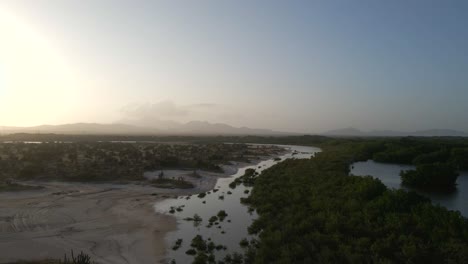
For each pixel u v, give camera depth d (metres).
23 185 39.66
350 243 19.61
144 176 49.94
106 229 25.78
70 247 21.75
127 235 24.50
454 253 16.98
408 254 17.23
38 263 18.69
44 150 72.06
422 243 18.42
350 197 29.23
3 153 68.94
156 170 56.34
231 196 39.47
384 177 49.59
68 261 18.69
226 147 119.94
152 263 19.64
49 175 46.88
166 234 24.86
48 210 30.42
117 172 50.41
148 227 26.55
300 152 115.50
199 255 19.95
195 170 59.44
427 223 20.88
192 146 118.44
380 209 24.50
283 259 17.89
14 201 33.16
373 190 29.28
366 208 25.17
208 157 79.38
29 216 28.23
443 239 18.67
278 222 25.55
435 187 41.12
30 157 60.16
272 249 19.88
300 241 20.52
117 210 31.75
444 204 33.03
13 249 20.98
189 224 27.47
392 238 19.47
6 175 46.12
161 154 76.88
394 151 75.25
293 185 39.97
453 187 41.34
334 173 43.47
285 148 141.88
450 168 42.19
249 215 30.44
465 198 36.12
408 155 70.25
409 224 21.38
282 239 21.22
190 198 38.25
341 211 25.64
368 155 80.69
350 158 72.62
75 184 43.34
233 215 30.41
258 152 108.06
